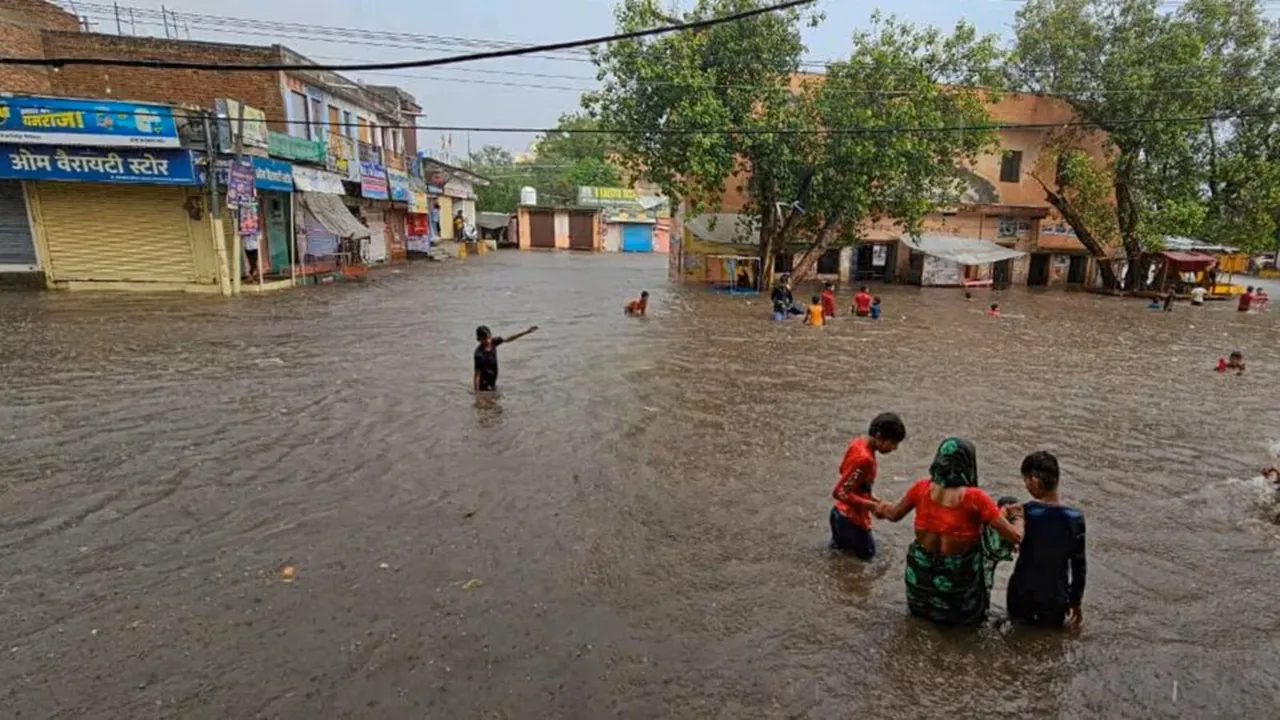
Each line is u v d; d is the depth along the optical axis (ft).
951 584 14.83
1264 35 93.20
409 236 126.11
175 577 16.29
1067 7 97.04
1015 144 108.88
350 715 11.96
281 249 77.51
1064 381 41.27
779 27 79.71
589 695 12.64
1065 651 14.40
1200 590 16.98
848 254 109.70
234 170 63.77
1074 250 114.01
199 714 11.90
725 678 13.26
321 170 82.79
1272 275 160.45
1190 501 22.85
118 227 64.69
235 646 13.74
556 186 208.44
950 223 109.29
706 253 98.99
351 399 31.83
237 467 23.27
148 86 75.77
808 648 14.28
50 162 59.00
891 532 19.75
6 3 71.87
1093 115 97.30
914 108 78.07
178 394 32.01
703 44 79.36
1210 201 97.04
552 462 24.53
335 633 14.25
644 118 81.46
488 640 14.16
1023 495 23.48
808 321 61.93
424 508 20.38
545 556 17.72
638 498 21.66
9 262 64.44
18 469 22.75
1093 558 18.56
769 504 21.53
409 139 133.18
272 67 25.57
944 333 59.00
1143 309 85.10
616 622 14.97
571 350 45.55
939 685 13.28
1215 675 13.75
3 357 38.40
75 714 11.83
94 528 18.71
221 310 56.90
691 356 45.09
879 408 33.63
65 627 14.26
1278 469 25.98
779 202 84.33
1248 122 93.56
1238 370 46.26
